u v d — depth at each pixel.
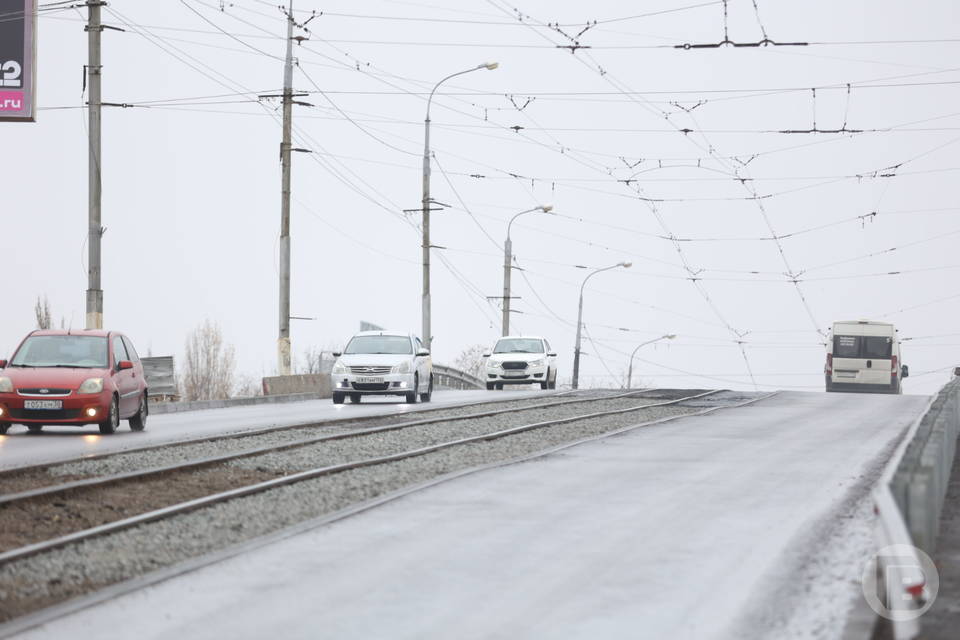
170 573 20.80
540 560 22.05
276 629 17.14
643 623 17.53
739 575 20.73
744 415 60.19
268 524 26.61
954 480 34.50
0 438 46.66
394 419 58.03
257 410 69.44
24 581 20.33
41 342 49.78
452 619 17.75
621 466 36.56
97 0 72.06
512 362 99.88
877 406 69.06
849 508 28.06
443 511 27.66
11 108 72.75
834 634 16.83
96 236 70.81
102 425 47.94
